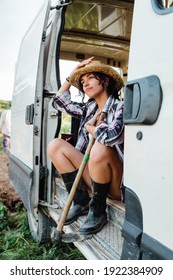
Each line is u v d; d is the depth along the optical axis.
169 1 1.48
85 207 2.68
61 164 2.75
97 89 2.43
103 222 2.38
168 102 1.41
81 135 2.91
